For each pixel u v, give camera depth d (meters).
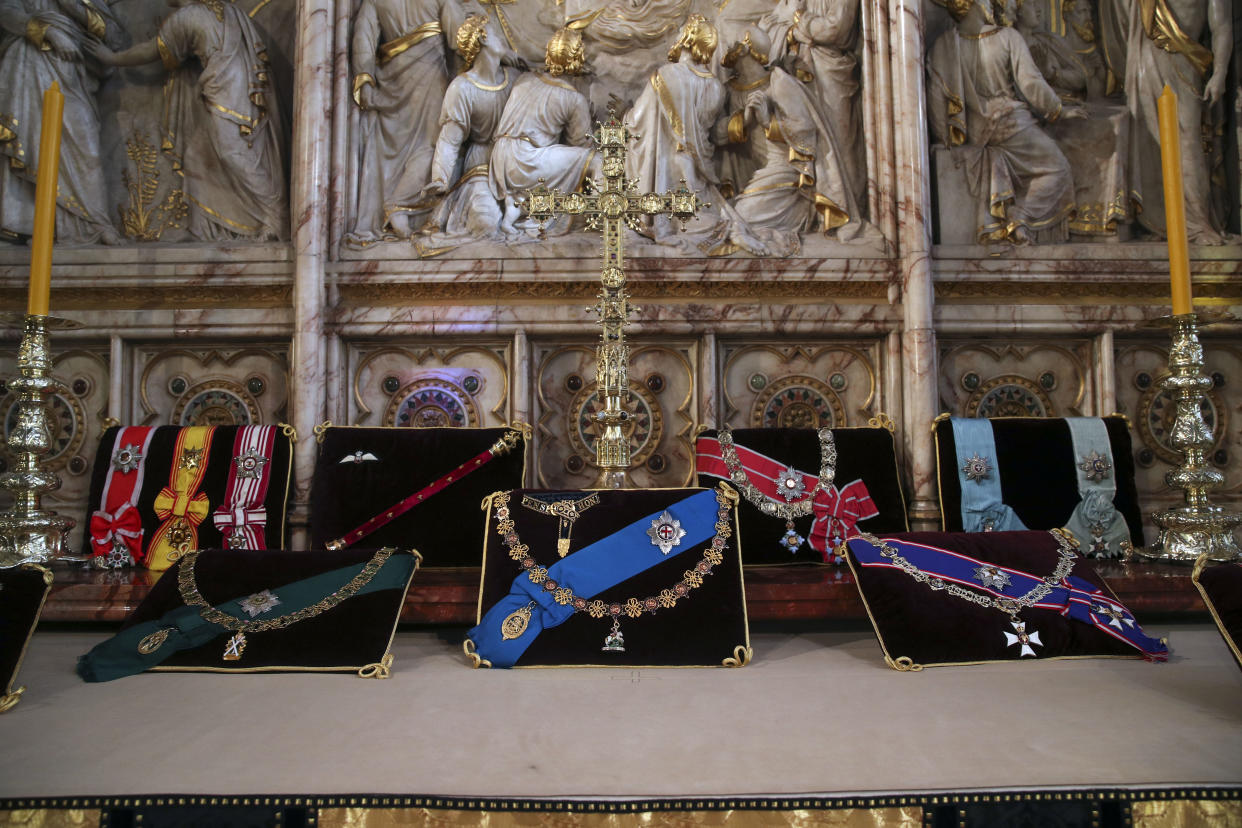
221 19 3.36
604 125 2.57
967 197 3.37
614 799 1.18
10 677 1.61
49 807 1.17
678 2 3.58
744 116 3.44
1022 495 2.84
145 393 3.24
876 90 3.38
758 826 1.17
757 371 3.31
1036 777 1.25
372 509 2.74
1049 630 1.97
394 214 3.33
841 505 2.79
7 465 3.15
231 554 2.10
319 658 1.88
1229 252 3.30
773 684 1.77
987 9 3.45
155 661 1.87
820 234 3.33
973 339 3.32
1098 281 3.26
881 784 1.23
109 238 3.30
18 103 3.20
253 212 3.37
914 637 1.94
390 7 3.41
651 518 2.07
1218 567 1.72
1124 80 3.54
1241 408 3.26
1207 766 1.29
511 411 3.21
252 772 1.27
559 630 1.92
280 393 3.25
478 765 1.30
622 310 2.51
